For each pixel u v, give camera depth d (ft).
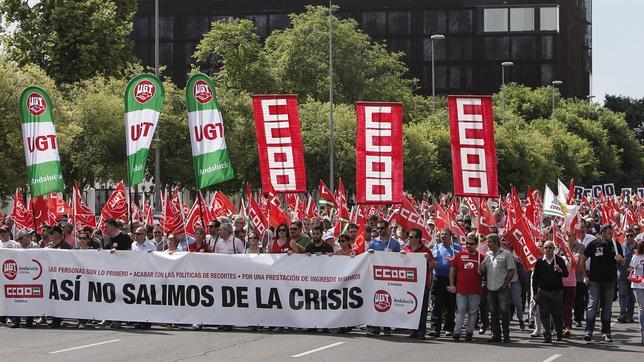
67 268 67.26
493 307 61.82
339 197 85.40
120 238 68.08
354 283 63.41
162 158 177.17
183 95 183.42
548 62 388.16
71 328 67.05
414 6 384.47
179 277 65.72
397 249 65.51
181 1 365.20
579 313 73.00
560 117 347.15
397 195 68.54
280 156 71.97
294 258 64.18
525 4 386.73
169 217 78.07
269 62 239.71
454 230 78.74
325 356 53.06
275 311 64.49
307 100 215.31
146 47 365.61
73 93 171.32
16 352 54.39
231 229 68.03
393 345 58.49
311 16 249.14
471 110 65.82
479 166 65.92
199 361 50.88
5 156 139.85
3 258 67.82
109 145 167.84
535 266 62.69
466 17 386.73
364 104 68.44
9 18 177.47
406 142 215.72
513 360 53.06
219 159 73.10
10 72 140.05
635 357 55.21
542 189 280.10
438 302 64.28
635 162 383.45
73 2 174.91
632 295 77.41
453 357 53.72
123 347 56.44
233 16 366.63
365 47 261.24
